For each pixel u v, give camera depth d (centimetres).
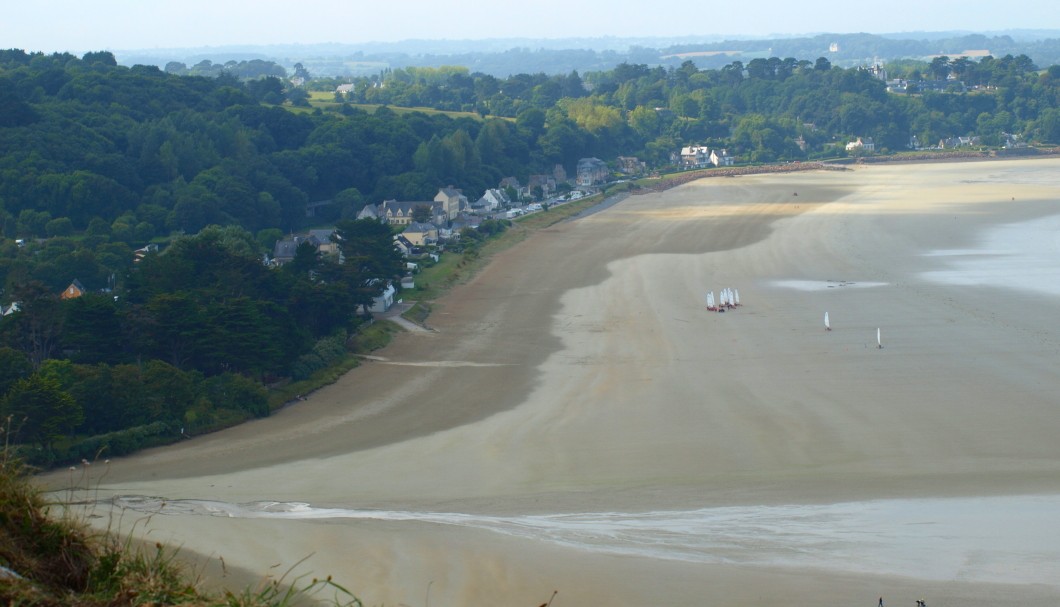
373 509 4078
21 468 1770
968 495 4084
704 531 3697
